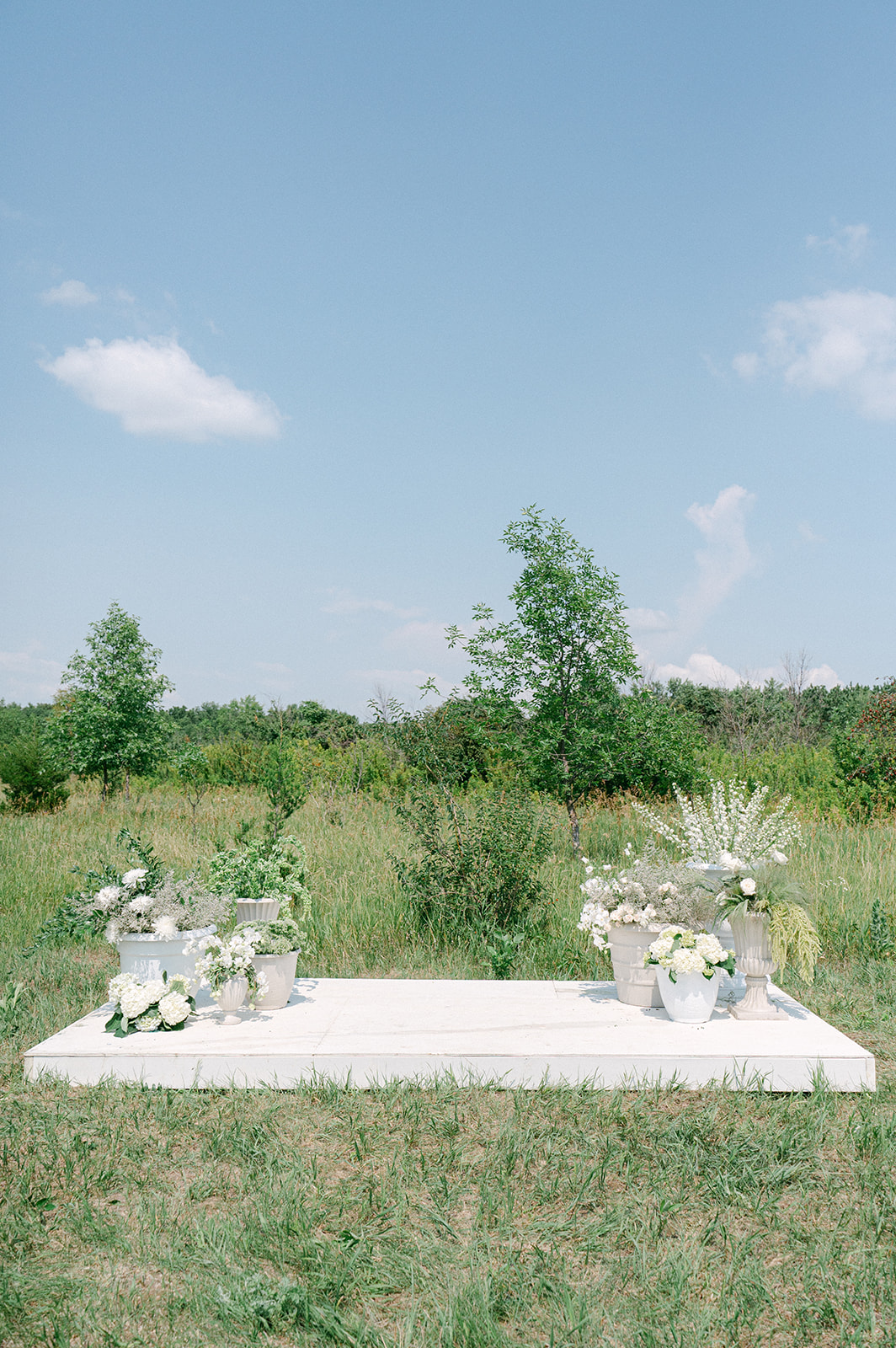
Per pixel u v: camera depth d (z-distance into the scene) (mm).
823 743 24000
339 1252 3119
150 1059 4668
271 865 6227
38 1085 4629
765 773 16906
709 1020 5227
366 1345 2670
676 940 5219
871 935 7273
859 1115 4281
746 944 5297
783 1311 2865
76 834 12758
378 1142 4012
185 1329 2770
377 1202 3479
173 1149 3955
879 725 16031
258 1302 2783
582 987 6086
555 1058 4633
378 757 18344
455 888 7875
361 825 12953
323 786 17438
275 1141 3984
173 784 22750
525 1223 3363
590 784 11820
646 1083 4590
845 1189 3619
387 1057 4641
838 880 8852
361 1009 5488
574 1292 2938
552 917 7852
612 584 11391
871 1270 3014
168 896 5371
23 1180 3605
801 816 12984
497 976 6766
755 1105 4422
